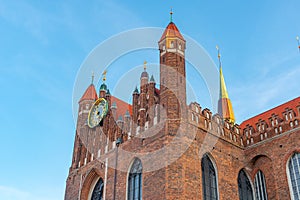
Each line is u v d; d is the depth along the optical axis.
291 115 41.44
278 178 39.84
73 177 46.19
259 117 51.53
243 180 41.47
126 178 37.41
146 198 33.47
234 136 43.22
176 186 32.00
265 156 42.06
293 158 39.62
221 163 38.78
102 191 41.84
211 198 35.62
